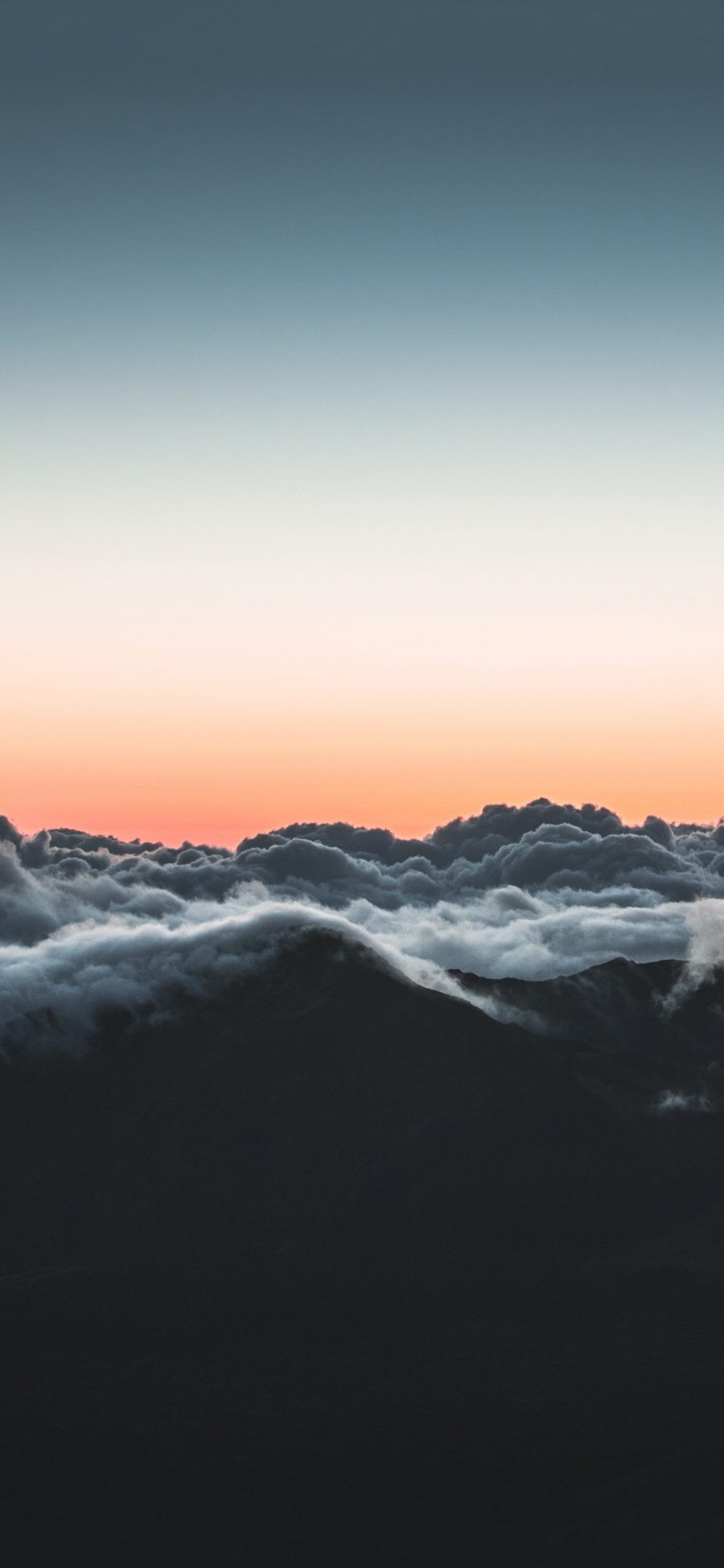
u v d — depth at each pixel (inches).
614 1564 6200.8
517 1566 6412.4
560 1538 6594.5
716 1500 6609.3
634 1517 6604.3
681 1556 6048.2
